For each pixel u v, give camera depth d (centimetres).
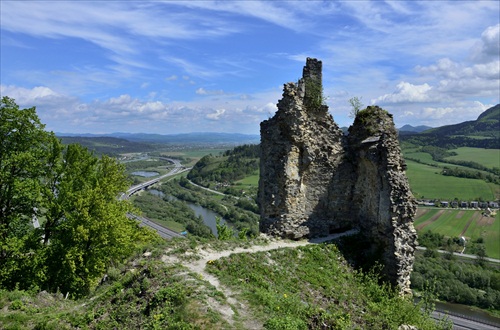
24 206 2606
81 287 2462
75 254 2405
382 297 1784
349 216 2252
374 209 2047
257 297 1391
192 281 1427
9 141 2514
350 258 2014
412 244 1959
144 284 1473
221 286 1462
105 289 1741
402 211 1928
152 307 1338
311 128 2194
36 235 2522
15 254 2389
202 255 1741
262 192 2242
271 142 2178
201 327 1178
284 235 2111
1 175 2391
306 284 1703
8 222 2514
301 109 2128
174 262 1645
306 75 2220
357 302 1702
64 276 2420
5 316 1620
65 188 2577
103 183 2938
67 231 2544
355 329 1440
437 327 1811
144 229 3353
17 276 2381
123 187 3375
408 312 1689
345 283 1820
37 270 2317
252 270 1669
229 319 1229
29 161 2480
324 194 2220
